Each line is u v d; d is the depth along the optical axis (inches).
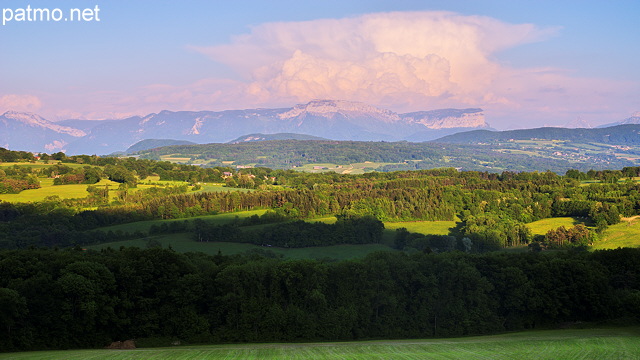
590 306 3144.7
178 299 2866.6
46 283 2554.1
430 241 5644.7
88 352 2263.8
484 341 2527.1
